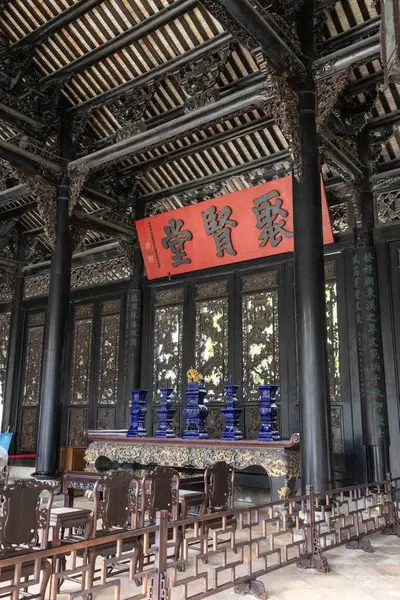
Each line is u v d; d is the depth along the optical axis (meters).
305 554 5.41
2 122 9.63
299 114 8.09
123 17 9.14
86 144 10.95
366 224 10.09
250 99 8.23
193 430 9.25
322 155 9.13
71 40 9.74
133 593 4.63
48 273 15.39
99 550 4.46
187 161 12.23
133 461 9.69
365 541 6.21
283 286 10.97
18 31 9.80
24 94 10.01
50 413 10.01
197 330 12.08
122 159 10.00
